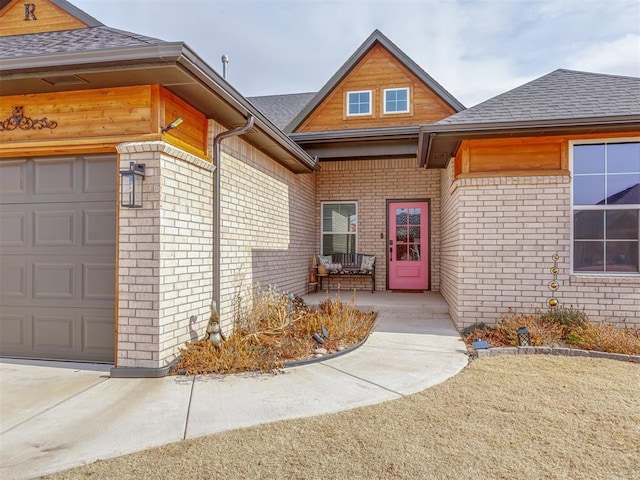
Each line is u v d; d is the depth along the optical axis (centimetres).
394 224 1010
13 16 573
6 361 444
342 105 997
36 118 434
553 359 467
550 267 579
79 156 443
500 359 469
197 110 486
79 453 260
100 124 421
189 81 402
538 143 586
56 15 562
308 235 967
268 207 702
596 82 648
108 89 420
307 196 959
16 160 457
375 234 1012
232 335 504
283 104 1242
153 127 409
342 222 1034
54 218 448
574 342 511
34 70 375
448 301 769
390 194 1006
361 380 400
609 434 288
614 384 387
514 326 543
